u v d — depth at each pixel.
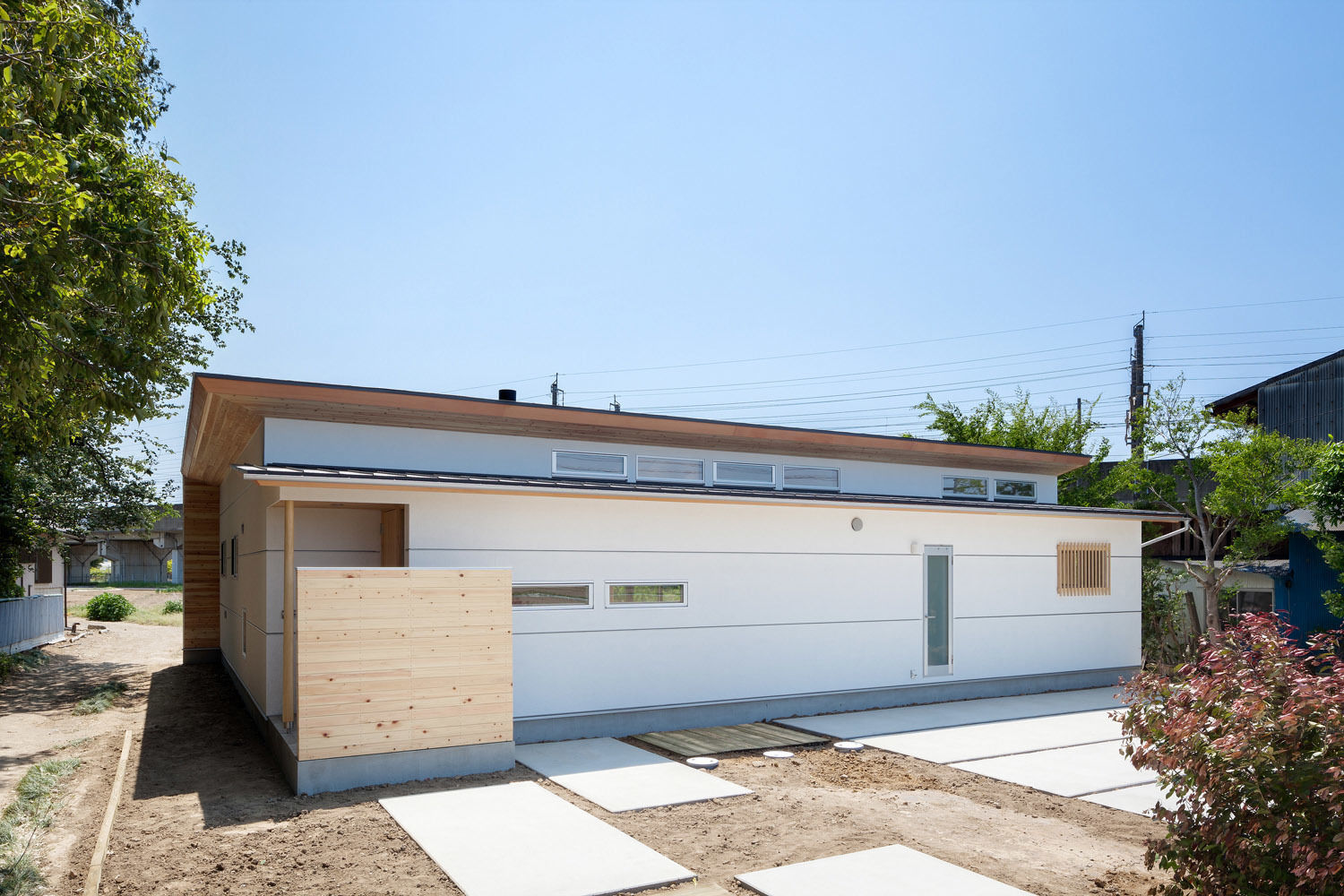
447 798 7.17
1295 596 15.12
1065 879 5.43
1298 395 20.38
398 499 8.95
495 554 9.36
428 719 7.82
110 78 8.13
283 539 9.84
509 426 10.80
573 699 9.62
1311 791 4.17
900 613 11.97
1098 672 13.81
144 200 7.59
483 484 8.72
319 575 7.44
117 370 7.65
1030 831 6.49
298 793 7.30
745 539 10.85
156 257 7.33
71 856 6.22
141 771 8.64
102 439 19.05
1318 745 4.29
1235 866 4.56
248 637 11.73
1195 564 17.69
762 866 5.67
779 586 11.04
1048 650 13.33
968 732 10.05
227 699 13.18
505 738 8.16
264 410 9.52
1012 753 9.03
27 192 6.46
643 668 10.06
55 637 21.72
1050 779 8.00
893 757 8.87
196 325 16.75
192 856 5.91
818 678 11.24
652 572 10.20
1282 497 15.93
